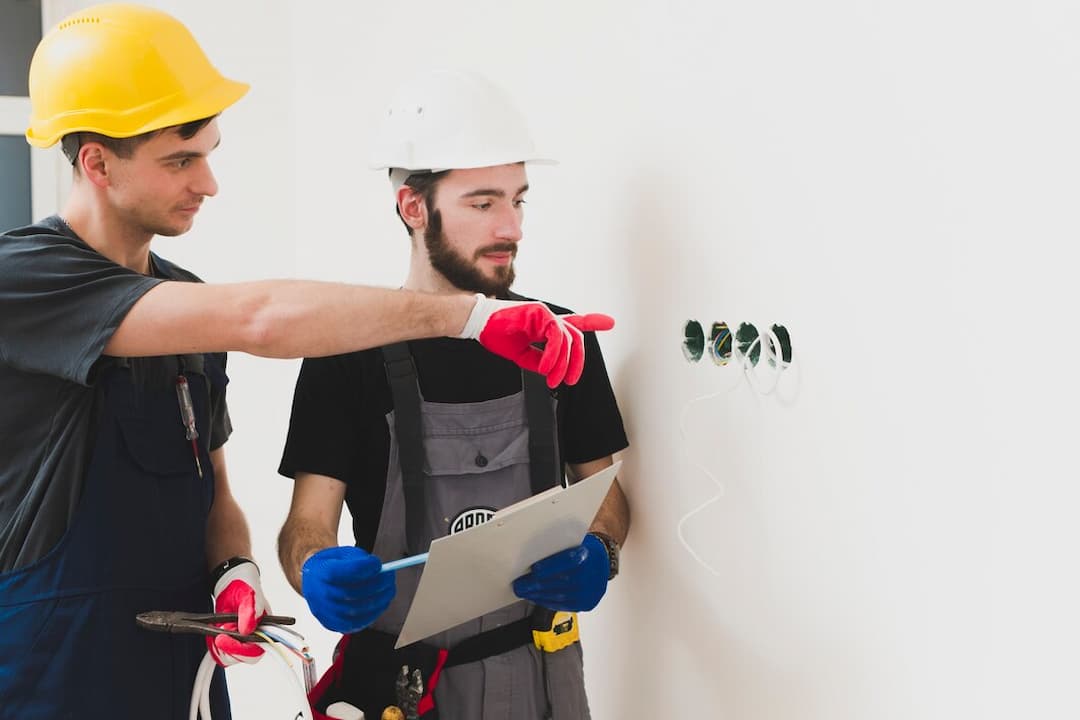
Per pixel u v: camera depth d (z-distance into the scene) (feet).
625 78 5.81
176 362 5.43
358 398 5.39
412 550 5.20
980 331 3.73
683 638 5.65
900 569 4.18
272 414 10.89
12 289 4.63
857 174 4.25
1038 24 3.44
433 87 5.45
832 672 4.59
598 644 6.54
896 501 4.17
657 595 5.88
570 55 6.33
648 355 5.79
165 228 5.16
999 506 3.71
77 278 4.62
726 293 5.11
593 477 4.52
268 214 10.88
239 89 5.23
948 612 3.96
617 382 6.12
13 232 4.92
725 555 5.27
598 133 6.12
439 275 5.51
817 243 4.49
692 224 5.33
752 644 5.10
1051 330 3.45
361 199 9.34
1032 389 3.54
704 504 5.36
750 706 5.13
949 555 3.94
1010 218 3.59
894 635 4.23
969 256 3.75
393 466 5.26
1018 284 3.57
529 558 4.76
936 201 3.88
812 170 4.49
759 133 4.80
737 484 5.16
